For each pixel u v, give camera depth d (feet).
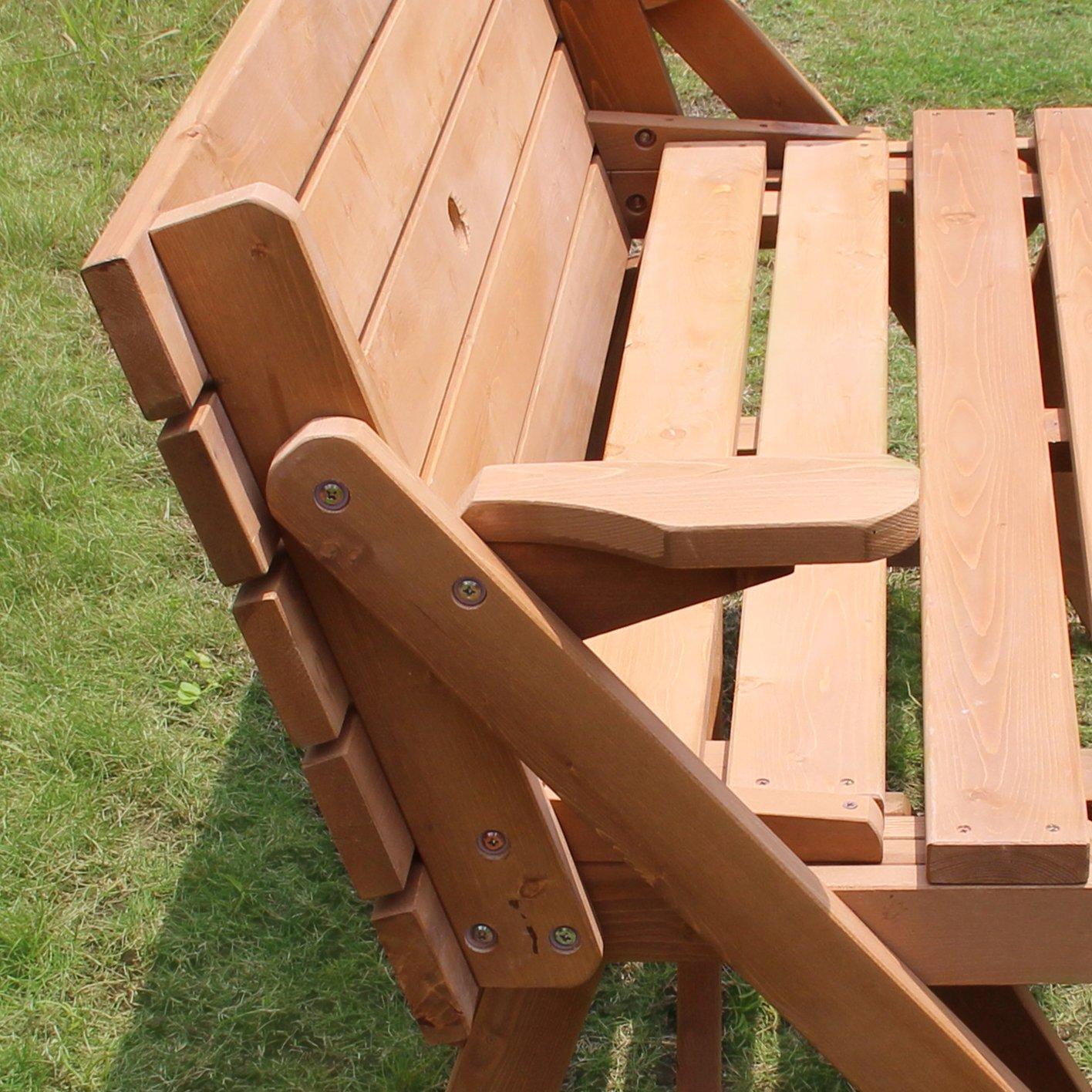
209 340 3.32
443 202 4.94
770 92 8.09
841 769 4.40
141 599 9.68
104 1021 7.27
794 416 5.87
